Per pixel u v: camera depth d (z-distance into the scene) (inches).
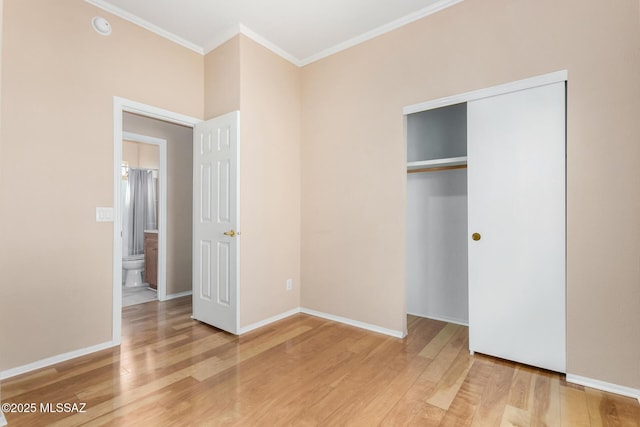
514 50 84.5
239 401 68.7
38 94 84.0
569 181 76.5
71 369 82.6
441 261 122.2
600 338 73.2
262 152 117.4
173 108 114.3
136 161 222.2
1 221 78.4
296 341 102.0
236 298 107.2
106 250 96.2
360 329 113.2
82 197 91.7
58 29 87.6
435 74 97.9
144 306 140.9
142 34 106.0
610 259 72.1
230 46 112.5
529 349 83.0
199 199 121.8
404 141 104.7
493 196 87.7
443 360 88.3
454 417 63.5
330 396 70.8
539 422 61.9
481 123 89.6
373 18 104.7
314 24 108.2
